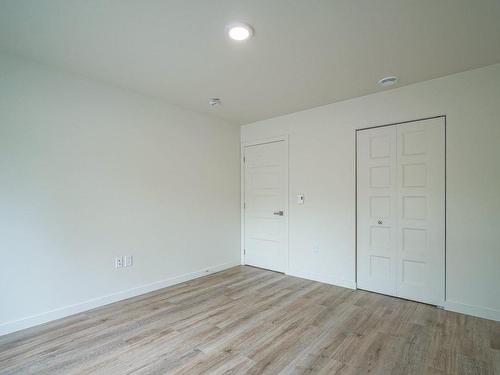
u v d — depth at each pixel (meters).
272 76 2.73
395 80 2.81
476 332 2.27
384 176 3.12
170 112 3.52
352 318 2.54
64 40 2.09
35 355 1.95
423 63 2.46
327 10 1.74
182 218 3.65
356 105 3.32
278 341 2.15
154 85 2.96
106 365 1.84
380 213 3.15
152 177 3.31
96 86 2.83
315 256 3.67
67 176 2.61
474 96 2.58
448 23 1.88
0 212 2.23
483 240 2.54
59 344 2.09
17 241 2.31
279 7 1.71
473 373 1.77
